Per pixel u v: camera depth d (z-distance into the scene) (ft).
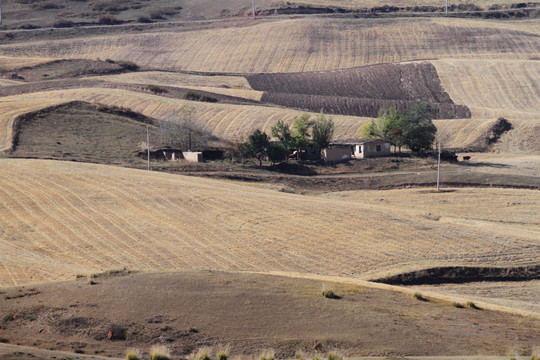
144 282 146.61
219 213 293.02
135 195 311.68
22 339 114.01
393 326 129.18
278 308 133.69
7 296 134.82
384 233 275.80
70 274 192.03
